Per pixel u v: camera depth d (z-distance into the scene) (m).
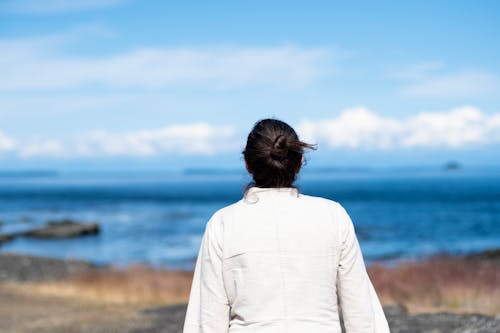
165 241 45.72
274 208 2.01
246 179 2.14
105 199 126.44
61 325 9.84
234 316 1.98
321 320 1.91
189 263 33.03
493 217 60.88
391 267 16.98
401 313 8.84
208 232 2.03
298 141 2.06
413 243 39.28
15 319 10.51
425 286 12.38
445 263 16.28
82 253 39.53
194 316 2.03
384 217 62.88
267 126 2.08
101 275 18.34
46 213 82.25
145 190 192.75
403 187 176.25
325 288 1.94
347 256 2.02
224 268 1.97
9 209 93.56
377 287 13.30
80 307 12.20
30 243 46.25
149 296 13.97
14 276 23.31
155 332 8.97
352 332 2.02
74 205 102.94
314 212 2.02
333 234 2.00
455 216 63.09
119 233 52.78
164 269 20.86
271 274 1.92
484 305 10.22
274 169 2.03
